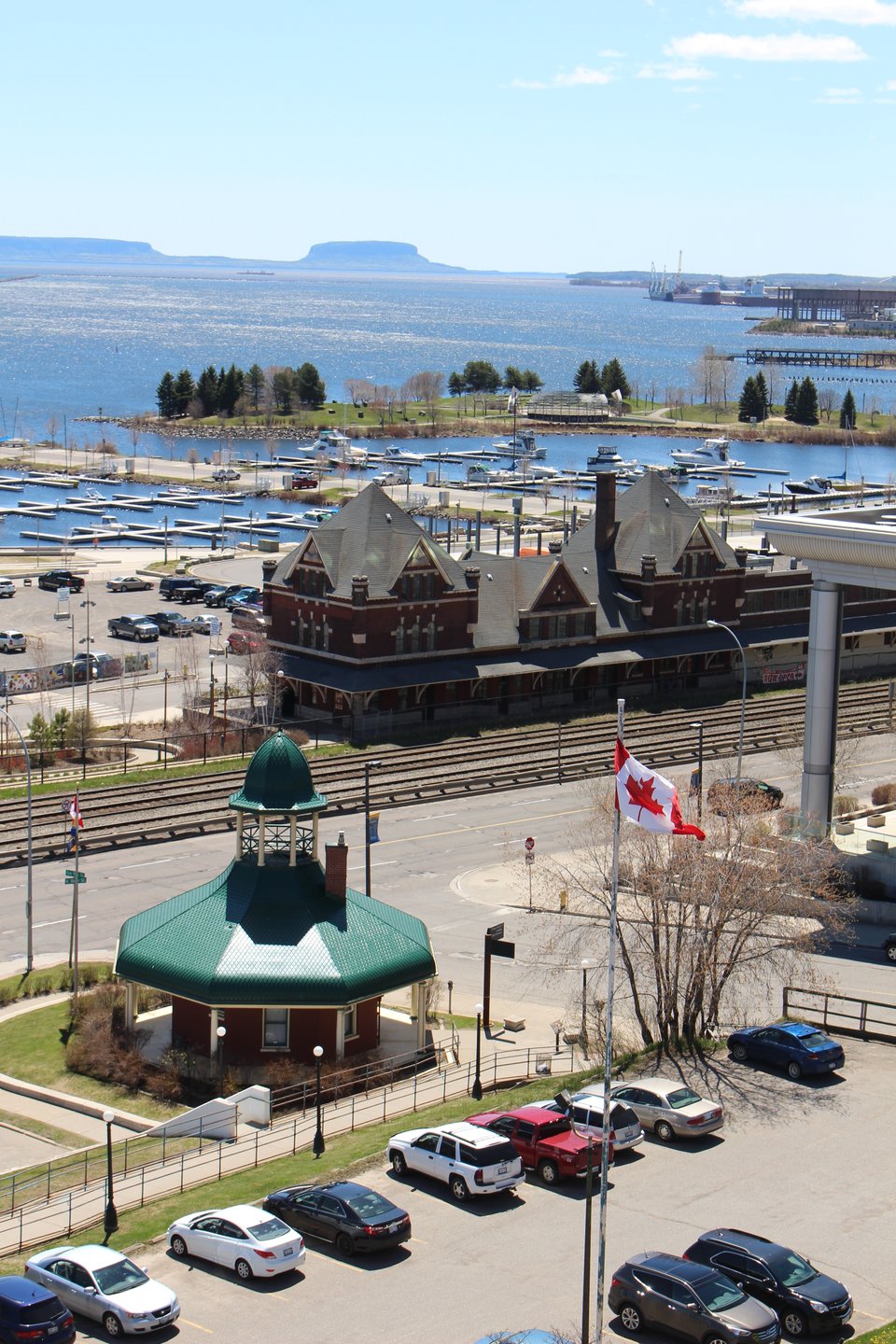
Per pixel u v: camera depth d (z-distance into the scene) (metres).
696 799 86.75
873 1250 45.56
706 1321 39.78
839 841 85.75
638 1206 48.06
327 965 62.06
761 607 142.75
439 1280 43.75
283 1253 43.88
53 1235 47.78
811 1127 54.16
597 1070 59.38
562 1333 40.72
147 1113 58.97
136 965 63.75
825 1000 64.44
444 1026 67.25
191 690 131.50
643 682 135.38
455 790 106.62
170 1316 41.19
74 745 113.88
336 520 126.00
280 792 64.75
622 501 142.38
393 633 120.62
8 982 72.75
